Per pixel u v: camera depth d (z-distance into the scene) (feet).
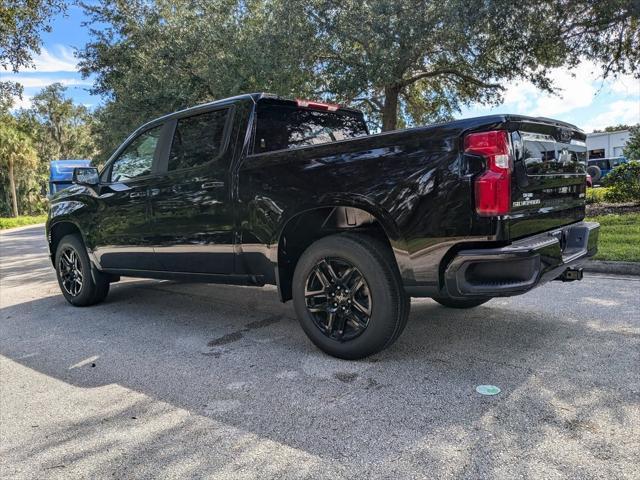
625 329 13.16
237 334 14.87
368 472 7.43
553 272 10.78
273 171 12.55
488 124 9.51
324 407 9.64
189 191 14.53
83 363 13.14
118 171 17.35
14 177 168.86
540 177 10.75
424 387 10.21
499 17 34.14
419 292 10.59
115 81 47.88
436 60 44.57
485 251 9.62
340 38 39.73
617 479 6.93
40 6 36.81
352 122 16.89
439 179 9.95
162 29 46.09
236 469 7.75
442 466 7.47
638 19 35.40
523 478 7.06
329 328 12.11
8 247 54.39
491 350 12.14
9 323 17.98
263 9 45.39
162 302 19.77
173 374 11.92
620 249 23.21
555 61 40.32
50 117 195.72
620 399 9.23
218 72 42.32
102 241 17.85
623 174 41.11
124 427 9.39
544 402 9.27
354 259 11.31
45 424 9.75
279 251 12.78
